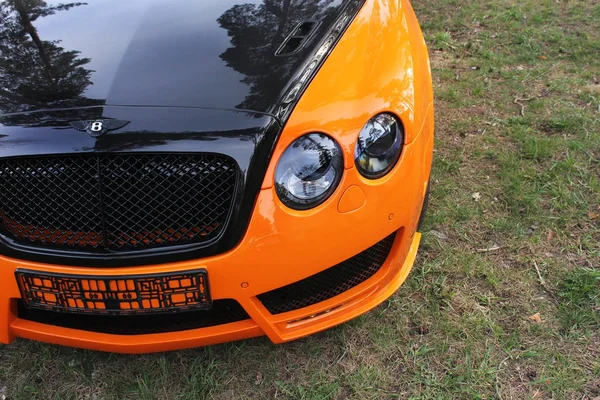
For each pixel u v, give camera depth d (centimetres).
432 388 180
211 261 156
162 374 195
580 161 284
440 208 259
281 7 204
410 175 176
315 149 157
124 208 157
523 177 275
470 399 176
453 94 351
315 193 158
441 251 235
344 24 194
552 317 202
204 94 166
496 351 191
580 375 180
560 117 320
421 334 200
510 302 210
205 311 173
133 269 157
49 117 162
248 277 159
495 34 434
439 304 211
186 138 154
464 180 277
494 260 229
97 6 216
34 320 181
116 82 173
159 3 213
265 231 155
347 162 160
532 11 467
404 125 173
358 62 178
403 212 177
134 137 154
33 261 162
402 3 243
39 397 190
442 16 472
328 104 162
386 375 186
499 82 366
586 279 215
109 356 203
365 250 177
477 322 202
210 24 197
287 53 179
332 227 161
